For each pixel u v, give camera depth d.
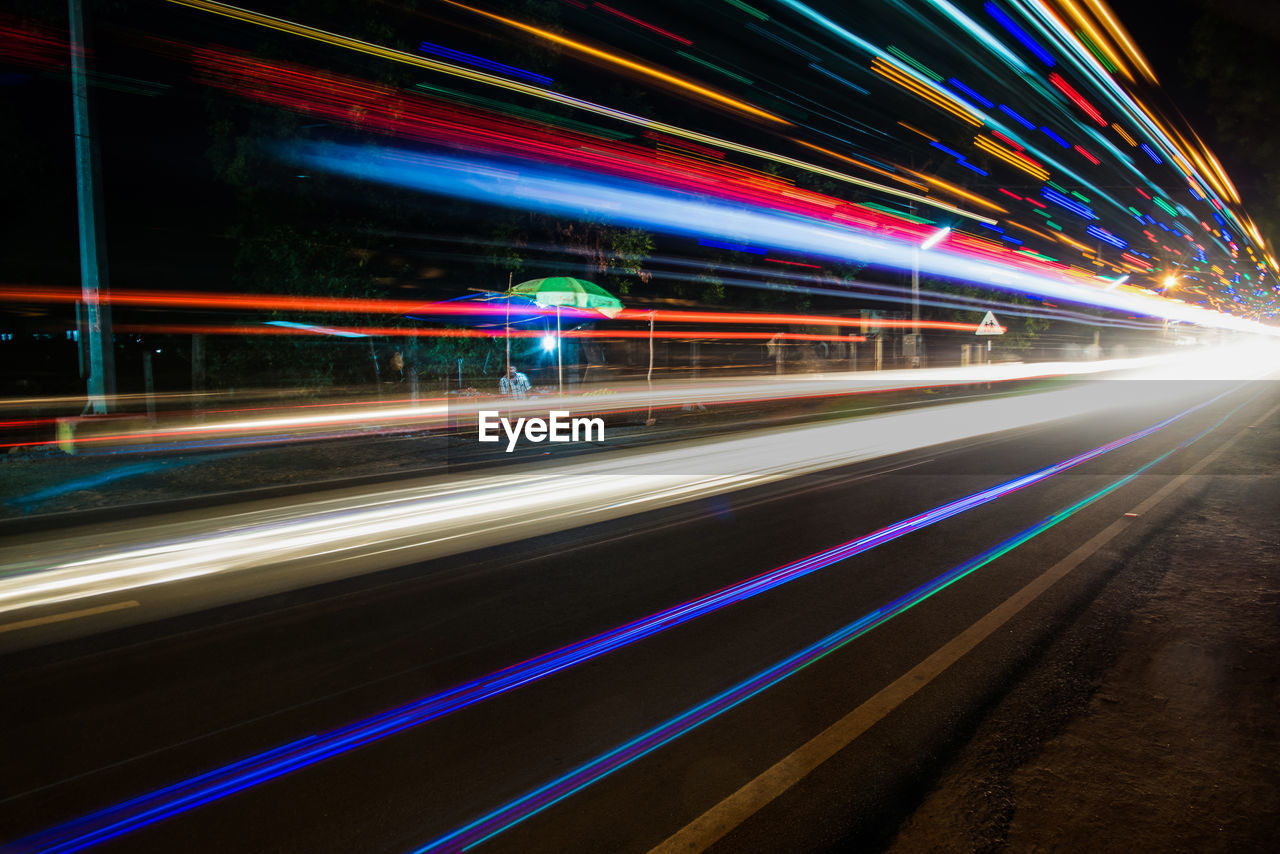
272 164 15.27
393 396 17.83
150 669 4.05
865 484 8.95
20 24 13.98
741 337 27.38
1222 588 4.98
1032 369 33.94
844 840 2.54
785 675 3.84
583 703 3.59
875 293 33.75
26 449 12.05
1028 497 8.01
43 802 2.85
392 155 15.78
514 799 2.83
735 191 24.88
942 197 34.75
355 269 16.95
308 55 14.76
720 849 2.51
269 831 2.66
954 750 3.10
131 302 19.86
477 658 4.14
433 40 16.14
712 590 5.20
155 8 13.87
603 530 6.98
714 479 9.52
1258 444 11.16
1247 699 3.45
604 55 21.00
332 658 4.17
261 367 16.50
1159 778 2.84
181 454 11.89
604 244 20.28
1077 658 3.96
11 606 5.12
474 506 8.20
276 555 6.33
